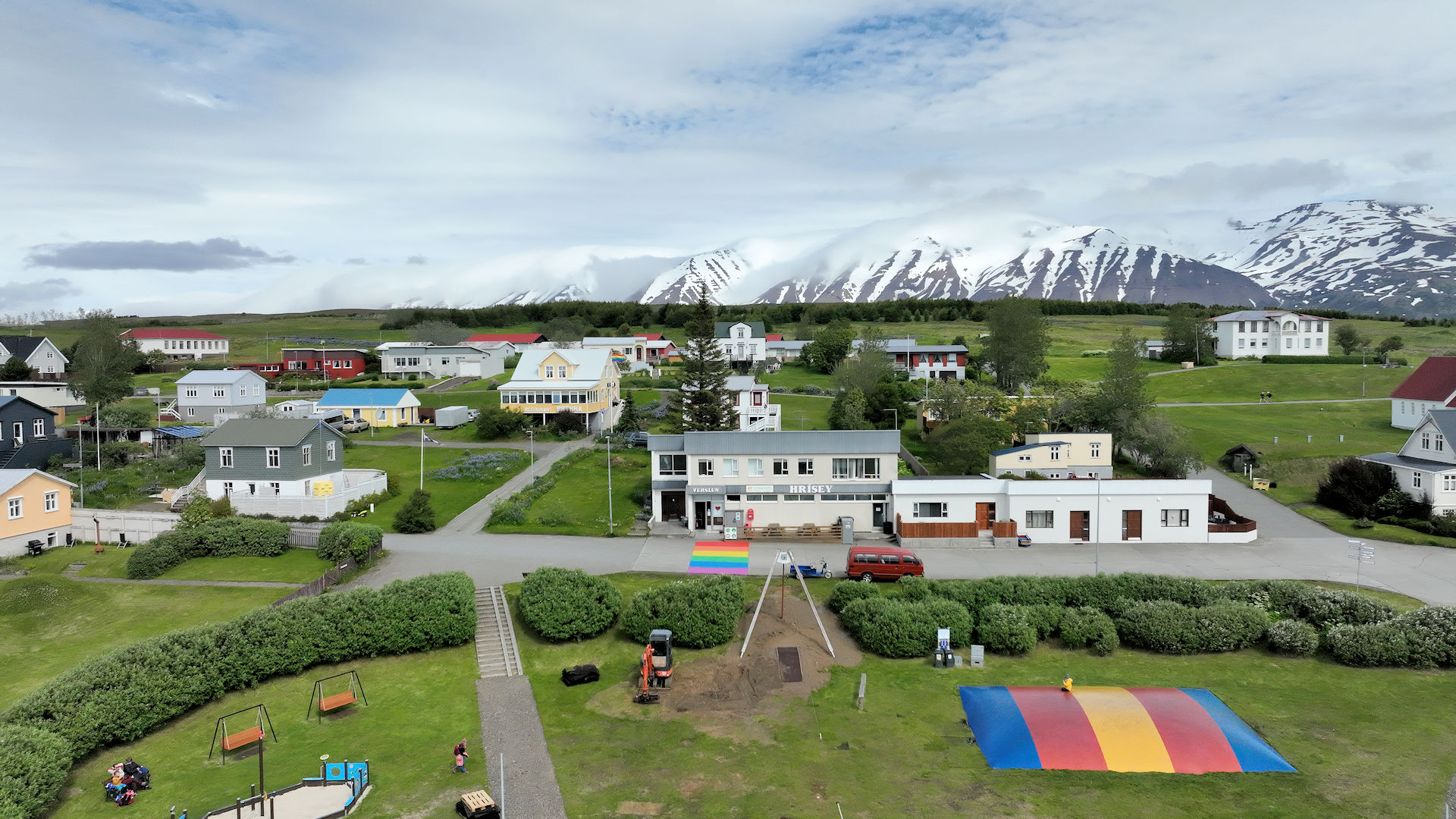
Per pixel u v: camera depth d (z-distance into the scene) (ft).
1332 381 414.41
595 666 141.59
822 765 110.01
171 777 107.65
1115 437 286.25
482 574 175.22
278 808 98.43
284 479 217.15
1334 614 150.10
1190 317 504.43
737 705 127.44
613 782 105.70
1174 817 98.22
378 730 120.37
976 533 204.54
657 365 512.63
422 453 266.77
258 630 135.74
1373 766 109.09
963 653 145.79
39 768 98.12
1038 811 99.66
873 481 213.87
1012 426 279.49
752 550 199.31
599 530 209.67
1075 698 123.54
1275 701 127.95
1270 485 257.14
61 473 253.44
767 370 495.41
